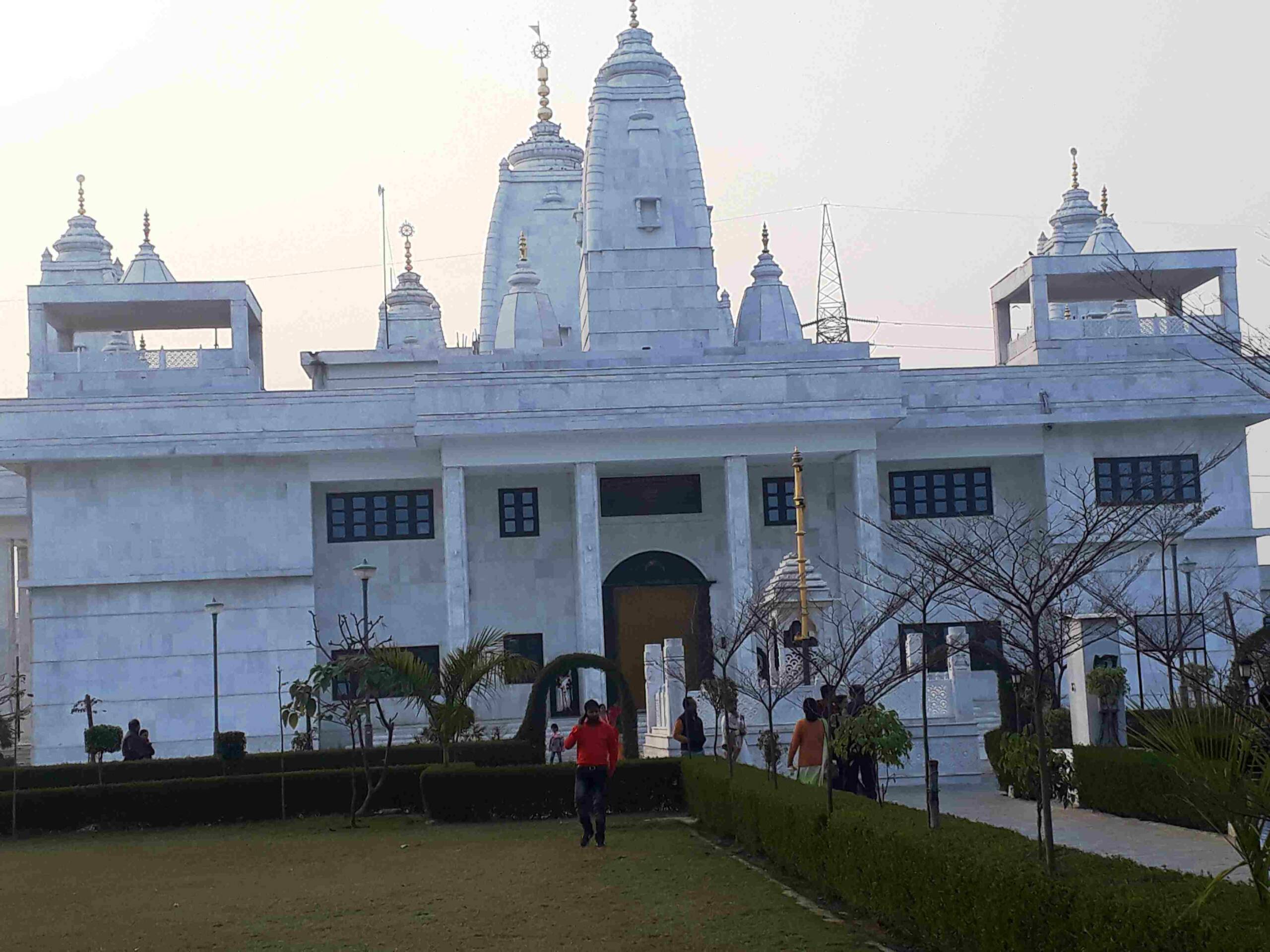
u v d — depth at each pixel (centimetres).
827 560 6575
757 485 6600
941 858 1664
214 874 2673
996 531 6044
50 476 6200
